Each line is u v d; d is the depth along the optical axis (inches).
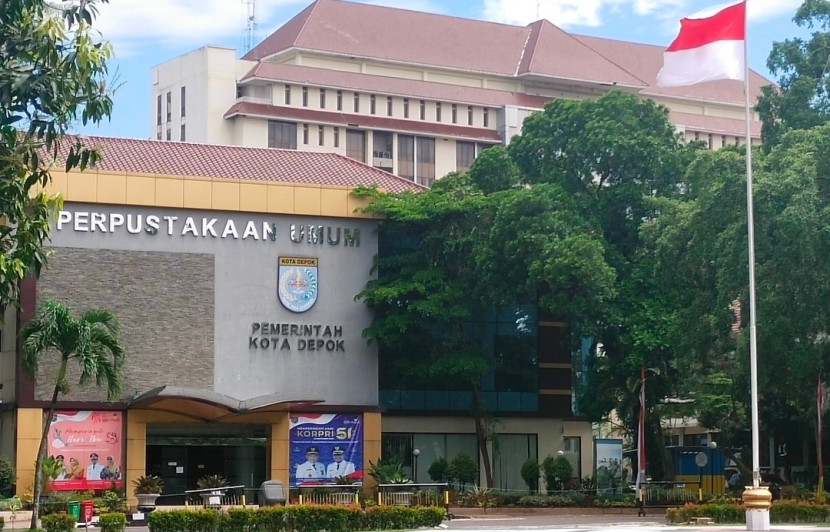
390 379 2315.5
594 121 2313.0
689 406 2352.4
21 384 1987.0
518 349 2418.8
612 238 2333.9
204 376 2118.6
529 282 2133.4
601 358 2314.2
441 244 2249.0
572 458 2443.4
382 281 2235.5
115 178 2089.1
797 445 2492.6
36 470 1641.2
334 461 2175.2
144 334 2089.1
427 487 2192.4
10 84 967.0
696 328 1975.9
